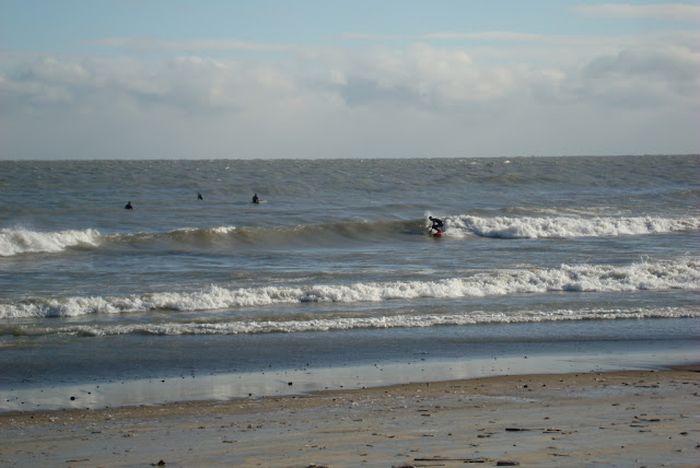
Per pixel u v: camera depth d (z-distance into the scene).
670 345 30.92
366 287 40.88
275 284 43.47
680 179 137.62
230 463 15.26
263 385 24.39
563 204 94.38
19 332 32.06
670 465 14.24
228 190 116.44
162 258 54.97
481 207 91.25
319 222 78.62
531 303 39.50
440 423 18.83
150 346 30.05
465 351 29.66
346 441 16.95
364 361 27.95
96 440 17.91
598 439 16.48
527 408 20.61
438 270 48.50
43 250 57.38
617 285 43.97
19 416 20.64
